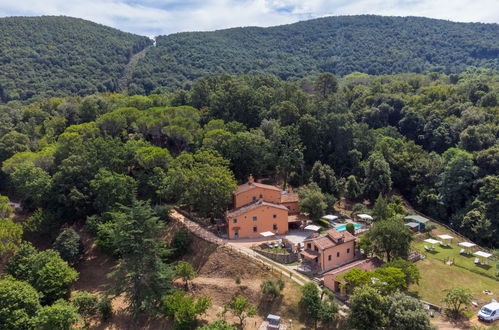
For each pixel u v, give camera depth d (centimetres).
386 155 11062
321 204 7944
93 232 7562
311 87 15800
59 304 5356
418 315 4334
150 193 8244
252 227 7362
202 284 6100
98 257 7525
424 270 6375
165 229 7594
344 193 9956
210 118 11300
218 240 7062
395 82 17162
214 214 7881
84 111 11975
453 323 4872
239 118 11431
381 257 6662
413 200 10488
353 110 14312
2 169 8975
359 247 6831
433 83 17225
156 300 5844
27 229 7750
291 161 9719
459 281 6044
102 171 7969
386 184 9919
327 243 6406
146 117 10100
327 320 5044
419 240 8069
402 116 13300
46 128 11162
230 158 9162
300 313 5306
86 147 8731
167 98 13512
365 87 16712
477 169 9562
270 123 10431
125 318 5891
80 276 7044
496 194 8525
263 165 9456
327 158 10962
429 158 10756
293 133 10381
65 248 6994
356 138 11300
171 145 10412
